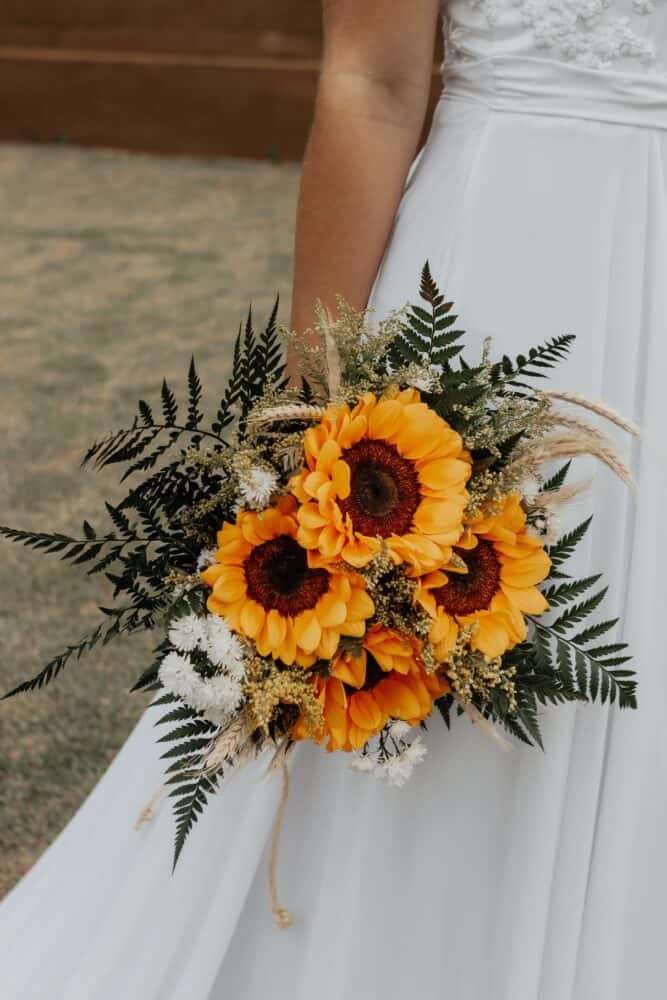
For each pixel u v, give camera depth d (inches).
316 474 52.9
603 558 64.2
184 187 418.6
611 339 64.1
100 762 117.3
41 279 314.5
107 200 401.1
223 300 293.3
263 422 55.9
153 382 235.1
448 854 66.6
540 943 64.4
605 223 63.9
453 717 65.6
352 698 57.2
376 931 67.9
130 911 71.9
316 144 64.3
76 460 194.1
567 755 63.9
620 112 63.6
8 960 76.7
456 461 54.6
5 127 490.9
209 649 53.9
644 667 64.1
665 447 63.5
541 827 64.1
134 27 467.8
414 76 63.0
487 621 56.2
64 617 144.6
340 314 66.2
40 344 261.6
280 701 56.4
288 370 67.0
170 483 60.7
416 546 53.1
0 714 125.0
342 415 54.7
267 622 54.2
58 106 482.9
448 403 57.0
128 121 475.2
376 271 66.9
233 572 54.8
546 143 64.6
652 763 64.9
